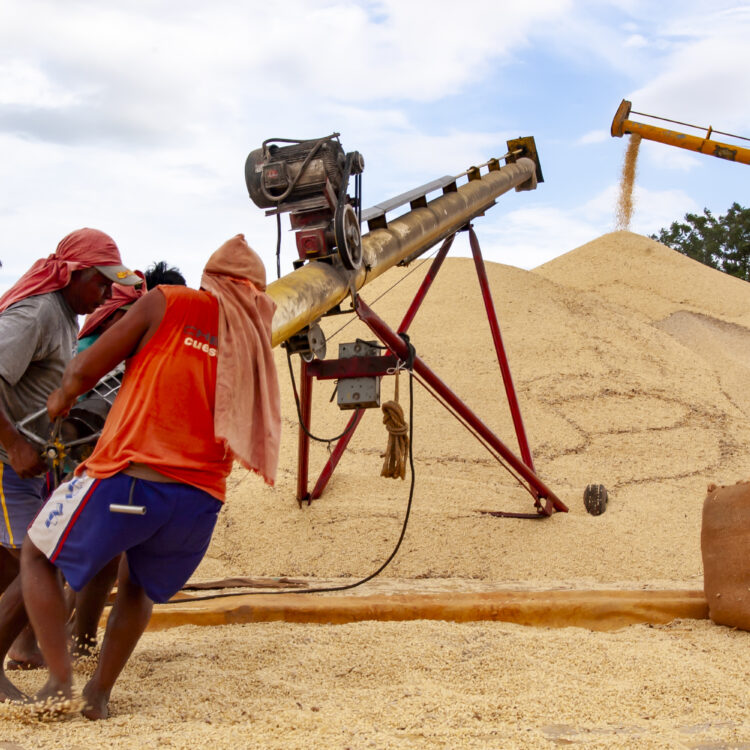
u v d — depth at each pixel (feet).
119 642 10.55
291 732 9.52
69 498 10.12
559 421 47.24
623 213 52.70
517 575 28.35
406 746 9.02
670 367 56.70
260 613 17.88
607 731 10.19
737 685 12.52
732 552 16.89
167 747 8.82
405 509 34.71
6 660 14.05
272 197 20.36
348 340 56.70
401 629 15.99
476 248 35.47
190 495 10.25
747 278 143.43
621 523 34.22
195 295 10.53
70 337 12.84
